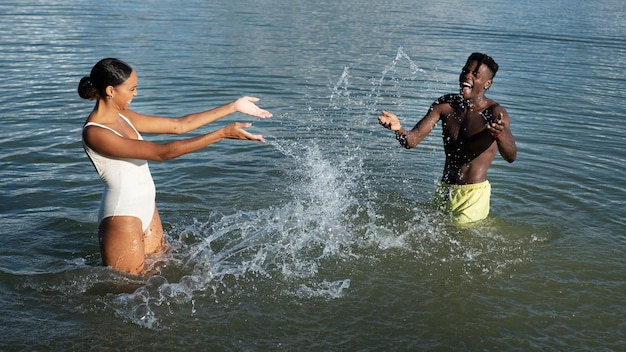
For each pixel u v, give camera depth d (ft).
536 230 16.33
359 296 12.94
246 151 22.06
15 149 21.01
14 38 39.99
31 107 25.81
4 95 27.37
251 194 18.35
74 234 15.35
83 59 34.86
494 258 14.76
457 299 12.89
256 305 12.49
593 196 18.70
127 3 62.03
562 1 88.38
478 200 16.79
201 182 19.06
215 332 11.53
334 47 42.27
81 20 48.85
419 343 11.35
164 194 17.99
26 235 15.14
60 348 10.83
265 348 11.07
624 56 43.60
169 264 14.03
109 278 13.16
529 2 85.05
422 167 21.07
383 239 15.65
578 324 12.08
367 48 42.34
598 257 14.88
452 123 17.17
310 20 56.49
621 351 11.25
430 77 33.76
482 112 16.70
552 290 13.33
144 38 42.34
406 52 41.19
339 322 11.98
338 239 15.62
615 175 20.48
